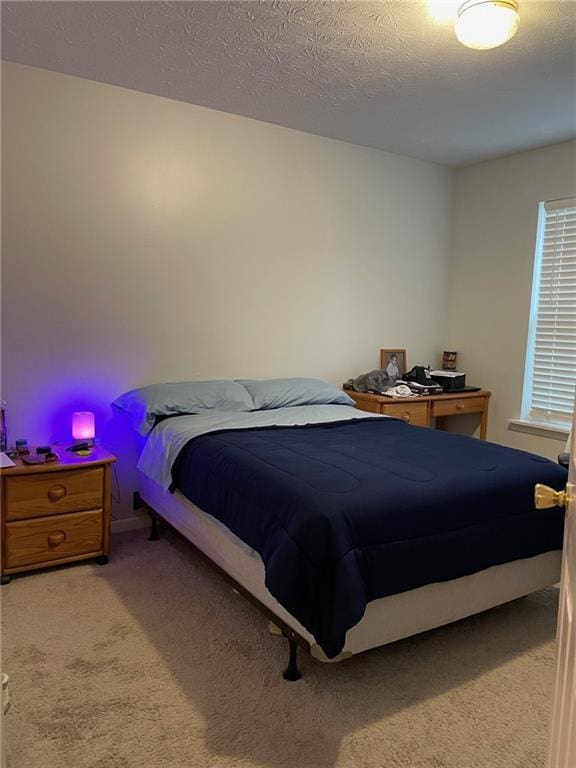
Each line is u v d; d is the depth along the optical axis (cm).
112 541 298
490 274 410
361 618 160
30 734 158
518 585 216
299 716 169
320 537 163
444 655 202
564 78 266
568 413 368
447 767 150
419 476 199
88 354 295
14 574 253
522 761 153
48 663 191
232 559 212
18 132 267
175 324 320
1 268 269
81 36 235
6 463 247
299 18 217
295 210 357
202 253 325
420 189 414
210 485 223
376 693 180
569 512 92
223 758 152
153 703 172
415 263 420
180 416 287
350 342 393
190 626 216
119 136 292
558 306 371
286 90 288
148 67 265
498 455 233
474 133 347
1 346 272
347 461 216
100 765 148
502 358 404
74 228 285
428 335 436
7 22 224
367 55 246
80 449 274
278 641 207
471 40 204
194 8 212
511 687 185
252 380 340
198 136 316
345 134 356
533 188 379
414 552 177
